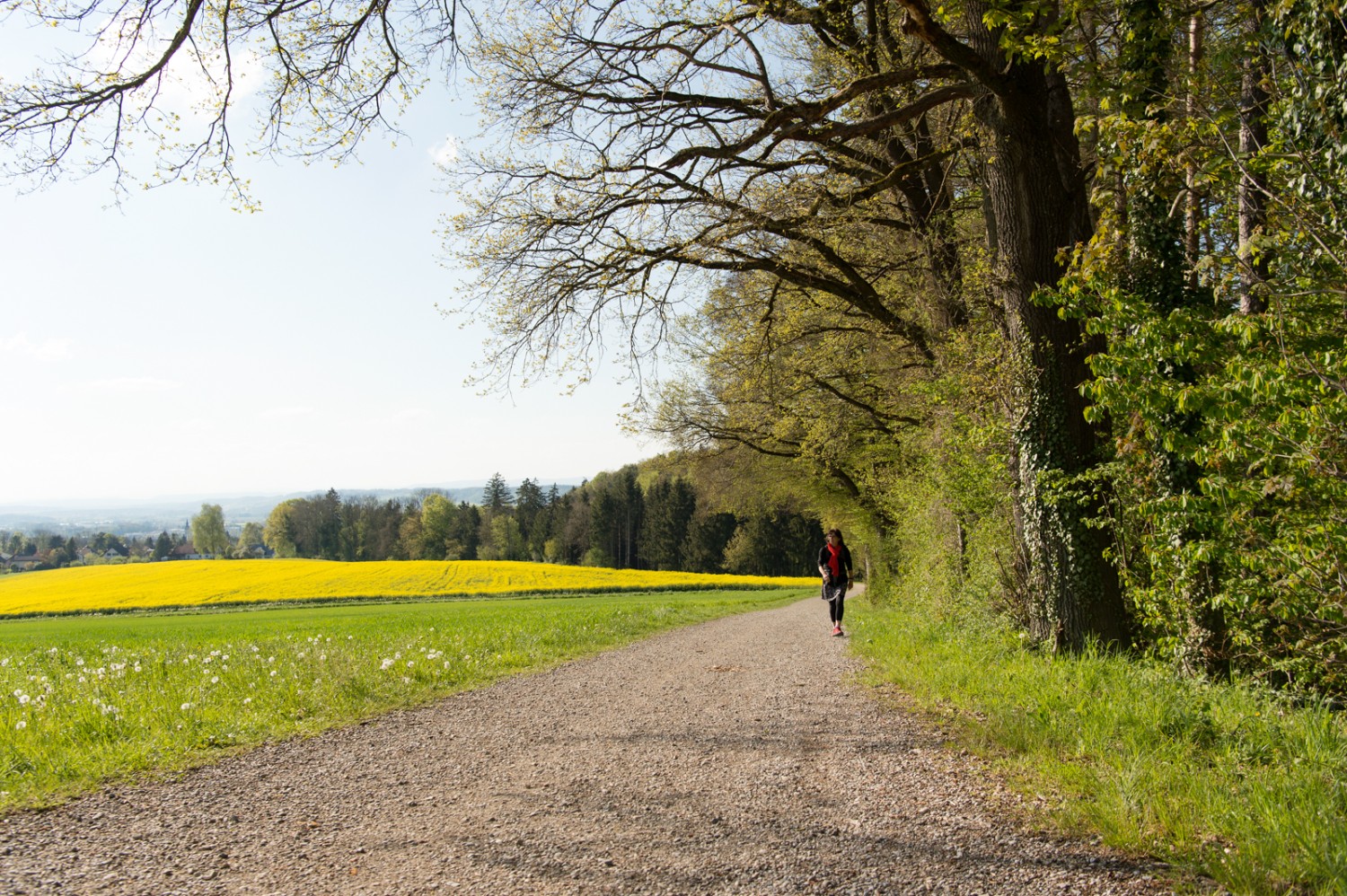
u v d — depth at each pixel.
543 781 4.77
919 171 12.85
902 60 11.49
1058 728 5.14
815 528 81.25
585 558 99.50
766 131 10.14
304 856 3.57
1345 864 3.02
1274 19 6.18
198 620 29.69
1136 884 3.13
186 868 3.43
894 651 9.34
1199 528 6.19
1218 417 5.59
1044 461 8.01
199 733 5.96
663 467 27.42
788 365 18.94
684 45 11.30
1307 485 5.53
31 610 39.09
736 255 12.63
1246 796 3.85
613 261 11.94
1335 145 5.64
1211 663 6.82
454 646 11.38
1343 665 6.49
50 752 5.28
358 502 133.75
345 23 8.44
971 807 4.04
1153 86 7.37
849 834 3.74
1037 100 8.01
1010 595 9.77
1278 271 6.02
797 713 6.53
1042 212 8.10
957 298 12.44
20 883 3.23
